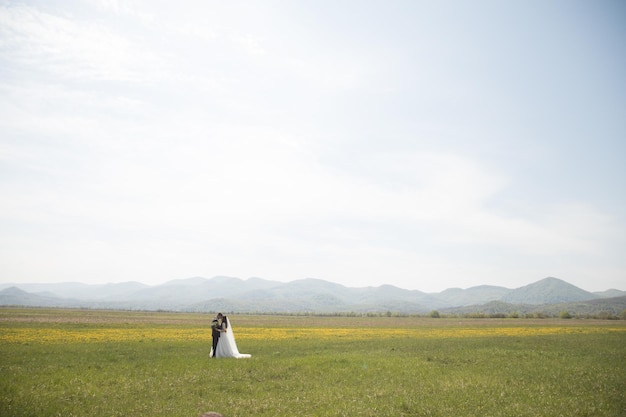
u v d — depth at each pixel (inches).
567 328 2763.3
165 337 1774.1
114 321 3166.8
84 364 965.2
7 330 1877.5
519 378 868.0
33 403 601.0
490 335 2095.2
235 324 3127.5
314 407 623.2
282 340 1726.1
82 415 558.9
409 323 3661.4
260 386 765.9
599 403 665.0
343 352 1286.9
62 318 3339.1
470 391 738.2
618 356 1226.0
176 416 560.7
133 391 704.4
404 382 812.6
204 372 878.4
